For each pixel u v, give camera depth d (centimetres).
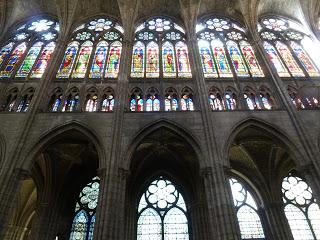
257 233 2241
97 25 3028
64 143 2197
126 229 2172
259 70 2522
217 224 1616
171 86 2347
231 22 3075
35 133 1992
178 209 2372
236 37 2894
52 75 2372
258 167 2458
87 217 2350
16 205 2609
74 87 2333
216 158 1845
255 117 2086
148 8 3103
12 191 1747
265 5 3131
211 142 1925
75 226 2306
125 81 2311
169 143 2330
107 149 1909
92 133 2005
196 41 2669
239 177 2522
